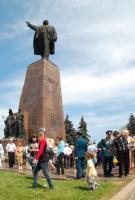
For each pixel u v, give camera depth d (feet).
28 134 105.60
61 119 111.75
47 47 115.34
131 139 79.30
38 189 52.31
